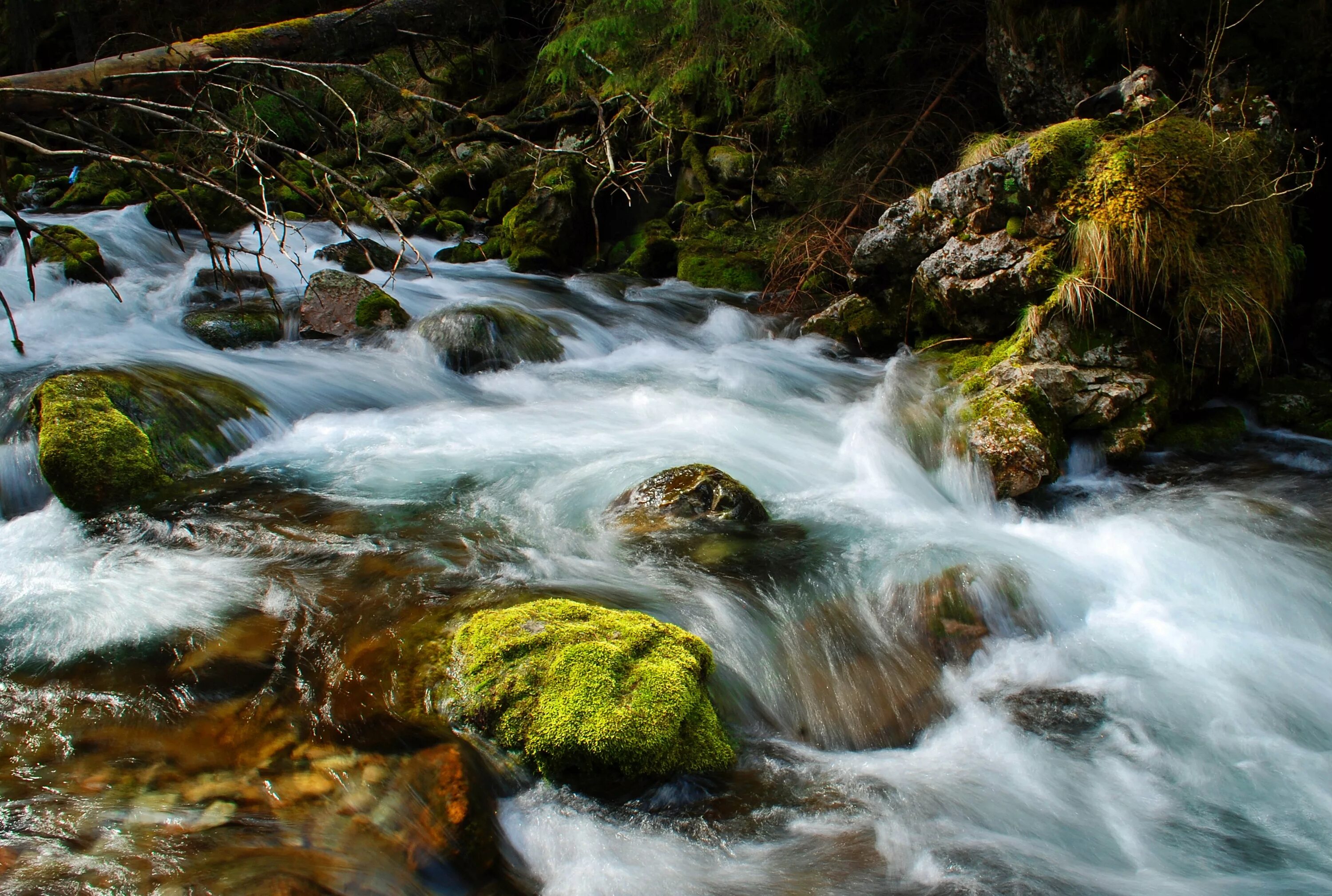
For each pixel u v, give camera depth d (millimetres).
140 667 3119
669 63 10883
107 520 4441
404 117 14070
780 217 10609
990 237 6348
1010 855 2656
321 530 4328
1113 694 3473
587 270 10984
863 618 3803
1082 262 5734
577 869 2527
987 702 3434
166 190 3725
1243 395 6277
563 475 5156
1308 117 6375
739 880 2512
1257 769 3088
